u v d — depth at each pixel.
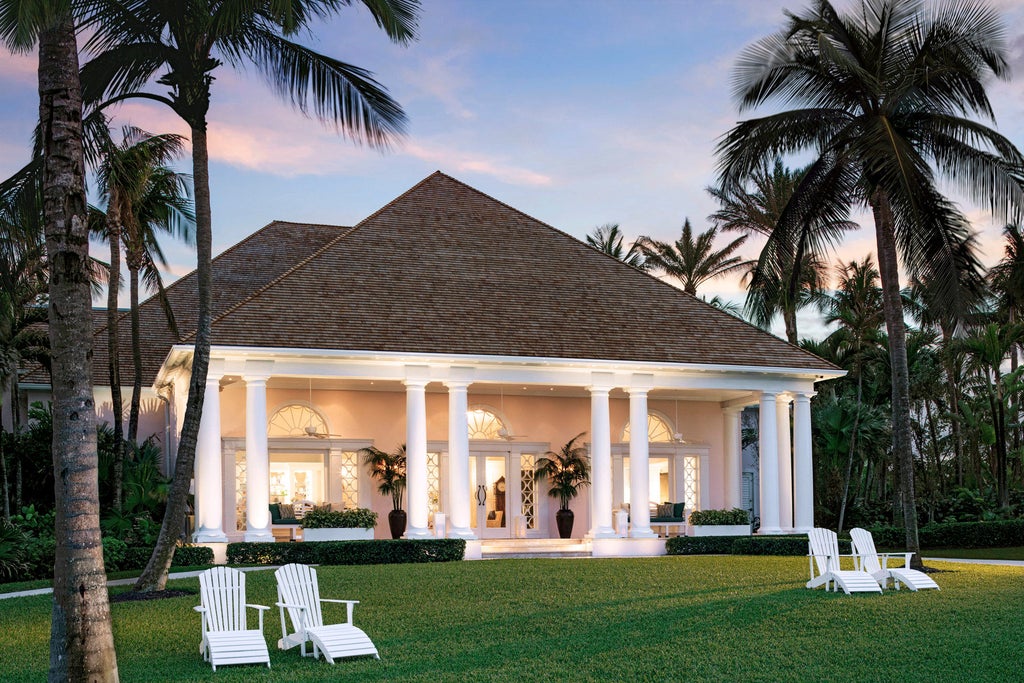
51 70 10.64
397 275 29.31
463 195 33.00
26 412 34.16
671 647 14.13
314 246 37.09
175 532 18.98
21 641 14.48
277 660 13.43
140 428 34.19
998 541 32.09
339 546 24.56
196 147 19.39
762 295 25.23
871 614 16.36
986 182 22.20
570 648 14.07
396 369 26.97
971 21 21.92
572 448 32.47
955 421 45.97
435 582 20.09
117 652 13.86
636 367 28.75
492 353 27.39
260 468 25.52
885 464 45.22
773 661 13.41
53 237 10.43
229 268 36.00
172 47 18.47
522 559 25.28
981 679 12.55
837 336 41.62
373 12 16.12
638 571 22.05
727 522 29.41
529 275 31.00
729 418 34.09
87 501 10.22
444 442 31.20
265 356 25.78
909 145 21.91
